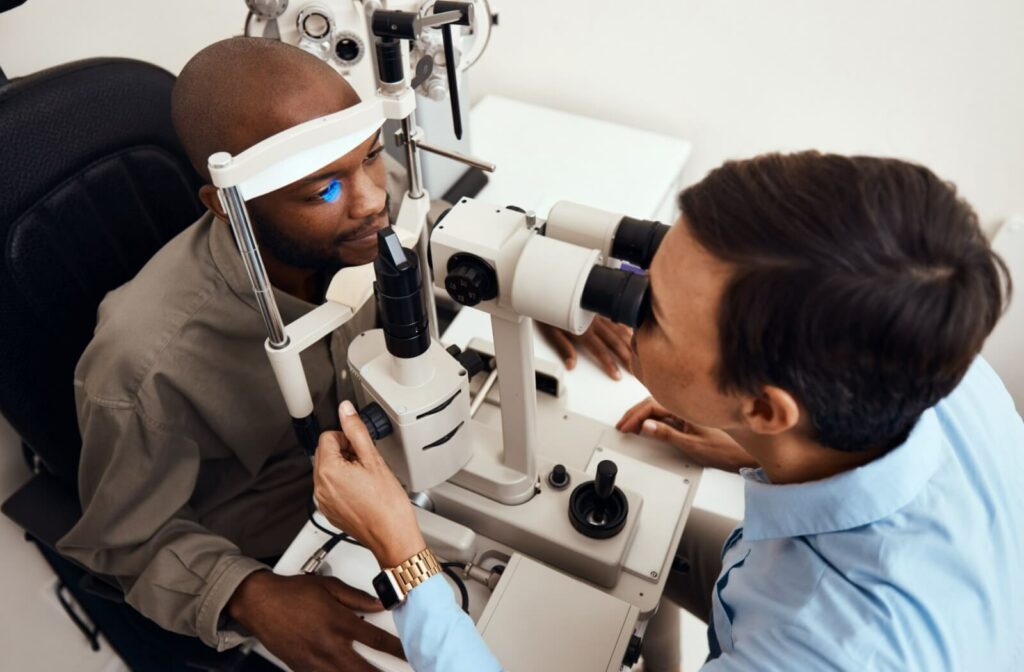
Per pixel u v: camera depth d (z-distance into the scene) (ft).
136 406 2.78
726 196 1.50
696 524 3.40
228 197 1.73
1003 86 4.24
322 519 2.90
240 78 2.40
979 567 1.75
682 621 4.32
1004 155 4.50
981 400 2.20
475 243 2.01
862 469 1.76
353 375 2.53
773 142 5.10
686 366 1.71
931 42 4.23
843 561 1.77
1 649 3.96
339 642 2.46
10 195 2.79
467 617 2.07
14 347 2.89
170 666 3.76
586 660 2.26
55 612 4.21
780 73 4.72
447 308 4.49
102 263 3.21
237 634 2.79
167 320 2.84
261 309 2.04
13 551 3.91
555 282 1.86
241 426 3.18
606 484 2.48
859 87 4.58
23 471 3.88
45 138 2.90
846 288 1.36
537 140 5.06
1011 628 1.89
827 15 4.36
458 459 2.47
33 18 3.60
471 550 2.67
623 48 5.04
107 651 4.48
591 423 3.19
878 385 1.48
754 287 1.44
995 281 1.45
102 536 2.93
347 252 2.76
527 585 2.42
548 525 2.63
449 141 4.39
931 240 1.37
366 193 2.58
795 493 1.87
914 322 1.37
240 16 4.63
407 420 2.17
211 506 3.42
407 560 2.05
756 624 1.82
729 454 3.01
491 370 3.25
